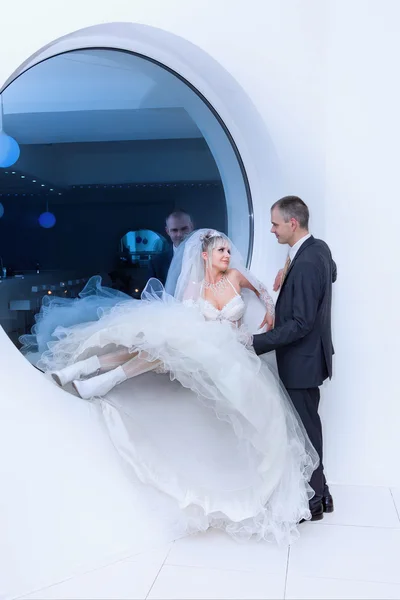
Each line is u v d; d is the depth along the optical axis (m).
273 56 3.75
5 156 3.65
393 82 3.79
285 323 3.34
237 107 3.89
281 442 3.22
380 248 3.88
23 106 3.98
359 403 3.96
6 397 2.79
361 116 3.82
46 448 2.90
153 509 3.23
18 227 3.99
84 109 4.04
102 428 3.15
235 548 3.21
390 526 3.42
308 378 3.40
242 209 4.14
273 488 3.25
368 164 3.84
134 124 4.22
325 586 2.83
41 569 2.81
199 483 3.25
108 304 3.55
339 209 3.87
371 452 3.98
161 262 4.43
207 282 3.61
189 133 4.25
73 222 4.34
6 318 3.67
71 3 3.14
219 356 3.12
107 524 3.05
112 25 3.37
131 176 4.36
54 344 3.35
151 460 3.21
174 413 3.30
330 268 3.45
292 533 3.33
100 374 3.25
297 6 3.74
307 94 3.80
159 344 3.11
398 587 2.83
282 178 3.87
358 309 3.91
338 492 3.89
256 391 3.17
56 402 3.00
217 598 2.74
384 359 3.93
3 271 3.88
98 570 2.97
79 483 2.99
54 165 4.15
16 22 2.93
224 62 3.67
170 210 4.39
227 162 4.13
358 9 3.77
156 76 3.98
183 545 3.24
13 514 2.75
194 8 3.58
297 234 3.47
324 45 3.79
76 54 3.83
